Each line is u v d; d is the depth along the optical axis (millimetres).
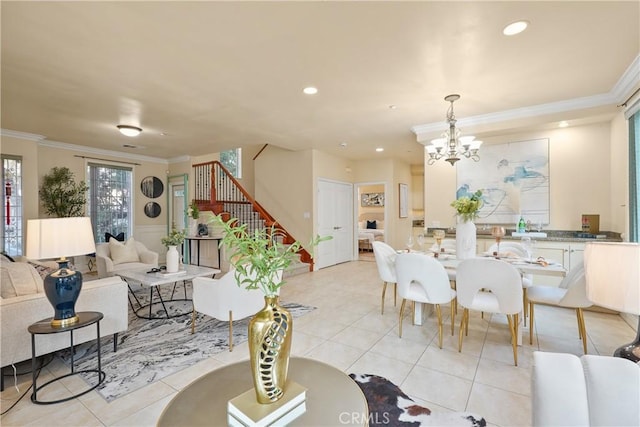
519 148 4383
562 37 2289
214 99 3533
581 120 3750
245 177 8992
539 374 985
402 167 8172
